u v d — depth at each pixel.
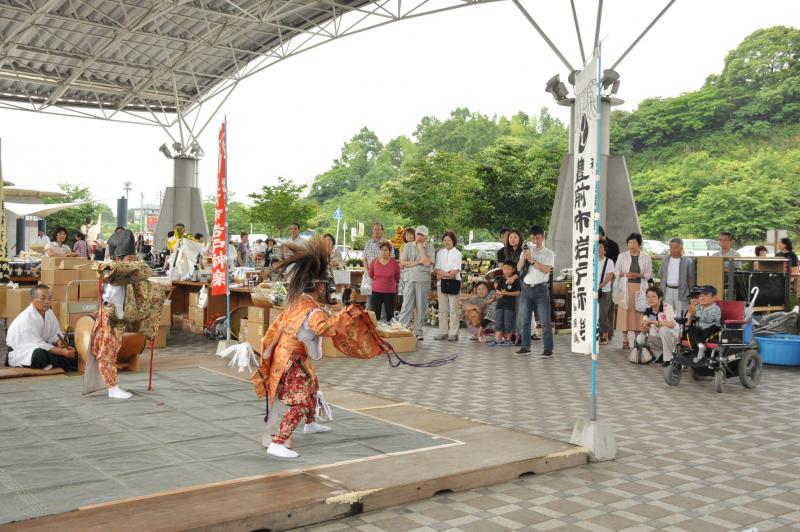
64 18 18.91
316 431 5.70
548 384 8.45
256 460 4.88
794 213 43.69
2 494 4.14
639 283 11.02
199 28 22.16
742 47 55.34
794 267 14.11
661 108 54.88
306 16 22.03
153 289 7.30
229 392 7.31
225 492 4.18
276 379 5.03
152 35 20.80
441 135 82.19
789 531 3.93
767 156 47.44
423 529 3.93
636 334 11.05
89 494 4.15
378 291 11.89
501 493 4.56
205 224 28.23
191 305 13.35
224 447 5.20
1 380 7.92
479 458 4.96
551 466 5.04
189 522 3.69
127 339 8.34
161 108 29.64
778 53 53.81
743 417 6.79
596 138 5.33
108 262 6.97
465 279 15.91
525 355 10.80
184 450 5.12
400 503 4.32
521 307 10.73
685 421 6.61
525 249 10.85
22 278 13.86
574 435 5.45
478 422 6.17
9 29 20.22
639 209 51.03
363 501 4.17
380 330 11.08
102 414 6.27
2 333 12.52
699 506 4.32
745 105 53.50
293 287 5.12
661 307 10.34
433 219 35.31
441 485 4.50
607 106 15.04
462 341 12.47
